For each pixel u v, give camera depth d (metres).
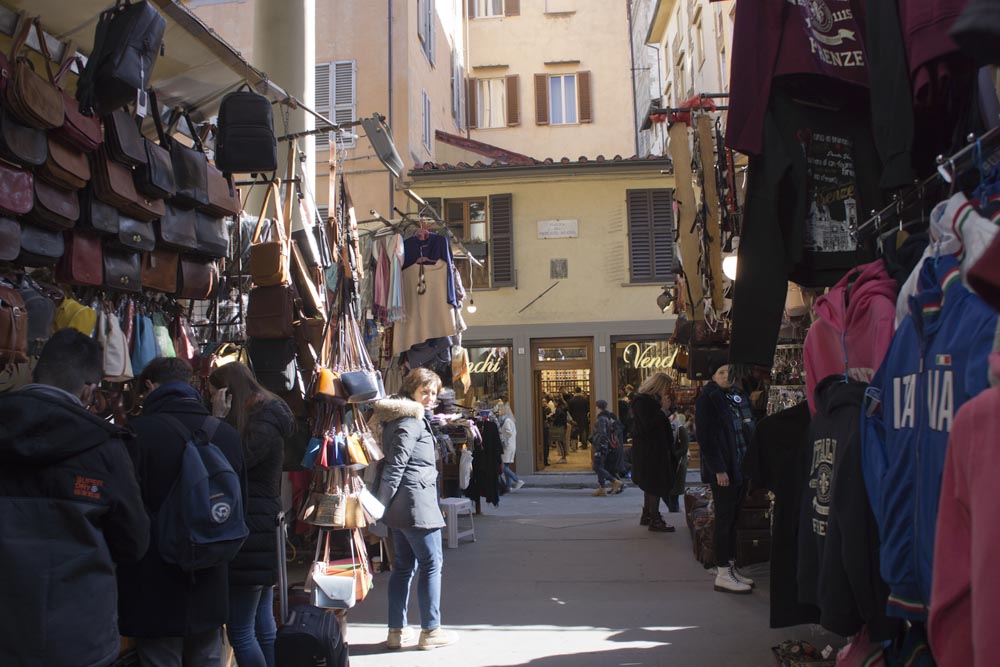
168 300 4.97
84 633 2.50
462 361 9.52
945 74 2.82
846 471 2.83
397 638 5.25
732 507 6.71
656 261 18.97
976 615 1.67
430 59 20.81
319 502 5.25
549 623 5.82
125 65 3.55
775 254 3.80
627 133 25.23
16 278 3.66
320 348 5.44
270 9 7.73
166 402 3.40
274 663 4.13
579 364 19.23
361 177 17.94
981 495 1.72
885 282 3.07
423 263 8.13
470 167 18.73
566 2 25.84
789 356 6.34
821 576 2.92
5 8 3.91
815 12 4.04
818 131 4.01
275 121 7.56
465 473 10.75
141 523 2.77
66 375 2.82
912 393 2.53
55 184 3.65
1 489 2.51
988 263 1.67
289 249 5.34
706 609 6.12
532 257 19.17
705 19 16.58
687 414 18.11
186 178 4.48
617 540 9.55
